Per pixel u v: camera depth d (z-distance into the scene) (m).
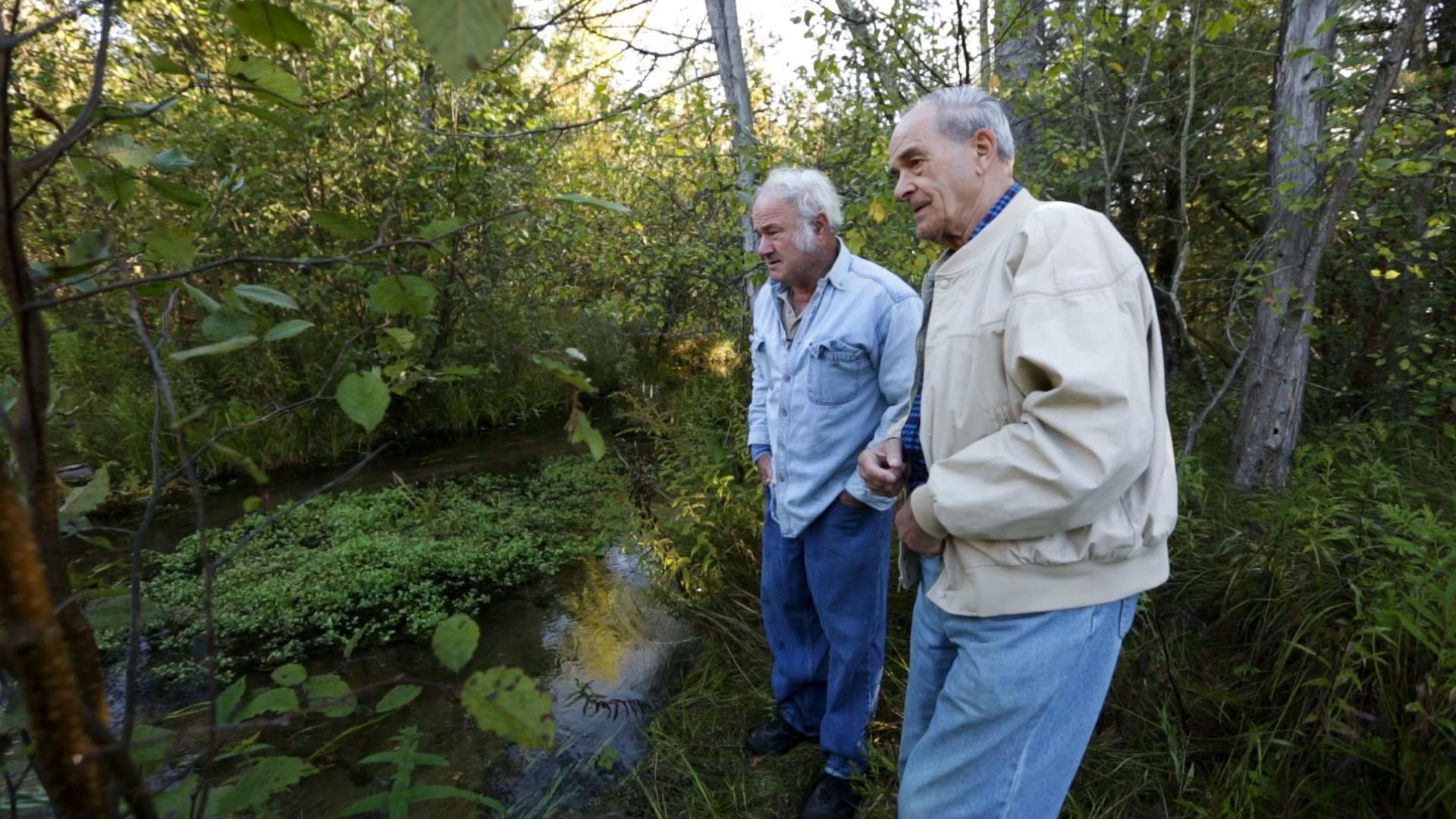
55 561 0.68
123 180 0.85
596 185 6.14
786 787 2.15
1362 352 4.29
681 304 6.89
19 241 0.62
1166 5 3.10
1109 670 1.31
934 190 1.39
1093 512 1.16
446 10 0.39
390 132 5.34
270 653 3.00
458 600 3.43
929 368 1.40
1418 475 3.43
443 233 0.76
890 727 2.26
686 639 2.99
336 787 2.20
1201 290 5.00
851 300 1.91
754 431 2.31
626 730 2.46
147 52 0.88
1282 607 2.29
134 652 0.77
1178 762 1.97
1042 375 1.18
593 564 3.80
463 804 2.15
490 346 6.44
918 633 1.62
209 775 0.83
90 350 5.05
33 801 1.07
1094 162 4.23
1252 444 3.50
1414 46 4.21
